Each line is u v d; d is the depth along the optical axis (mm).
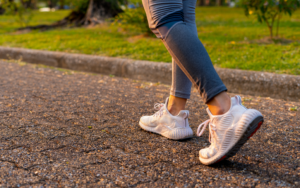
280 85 2953
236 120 1221
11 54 5566
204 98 1300
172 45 1334
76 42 5828
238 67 3504
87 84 3430
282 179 1221
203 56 1292
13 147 1527
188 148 1571
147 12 1403
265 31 6105
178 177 1242
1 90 2939
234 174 1269
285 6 4793
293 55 3762
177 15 1357
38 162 1359
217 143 1283
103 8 9141
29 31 8633
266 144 1622
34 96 2736
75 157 1422
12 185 1162
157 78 3793
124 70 4113
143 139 1697
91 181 1202
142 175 1257
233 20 9516
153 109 2391
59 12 22047
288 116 2209
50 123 1948
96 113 2229
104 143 1615
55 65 4934
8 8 10023
